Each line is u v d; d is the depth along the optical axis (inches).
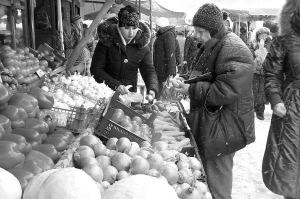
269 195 178.1
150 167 96.3
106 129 121.7
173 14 669.9
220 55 130.0
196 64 143.0
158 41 341.1
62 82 192.9
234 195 176.7
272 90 136.3
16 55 174.2
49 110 108.9
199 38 139.2
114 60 197.9
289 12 130.6
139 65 205.3
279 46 135.7
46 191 57.0
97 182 82.7
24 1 249.8
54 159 90.8
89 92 185.2
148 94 193.5
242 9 702.5
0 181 57.4
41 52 226.7
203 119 135.8
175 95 327.3
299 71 129.3
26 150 81.4
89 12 650.2
